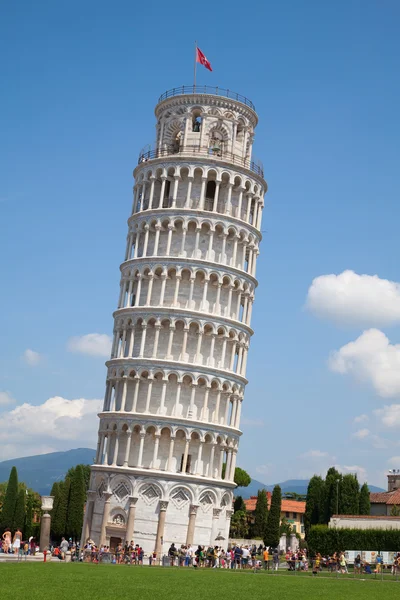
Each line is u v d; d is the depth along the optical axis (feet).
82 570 195.31
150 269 334.44
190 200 339.36
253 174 350.23
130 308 331.98
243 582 184.75
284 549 480.23
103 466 317.42
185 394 322.96
